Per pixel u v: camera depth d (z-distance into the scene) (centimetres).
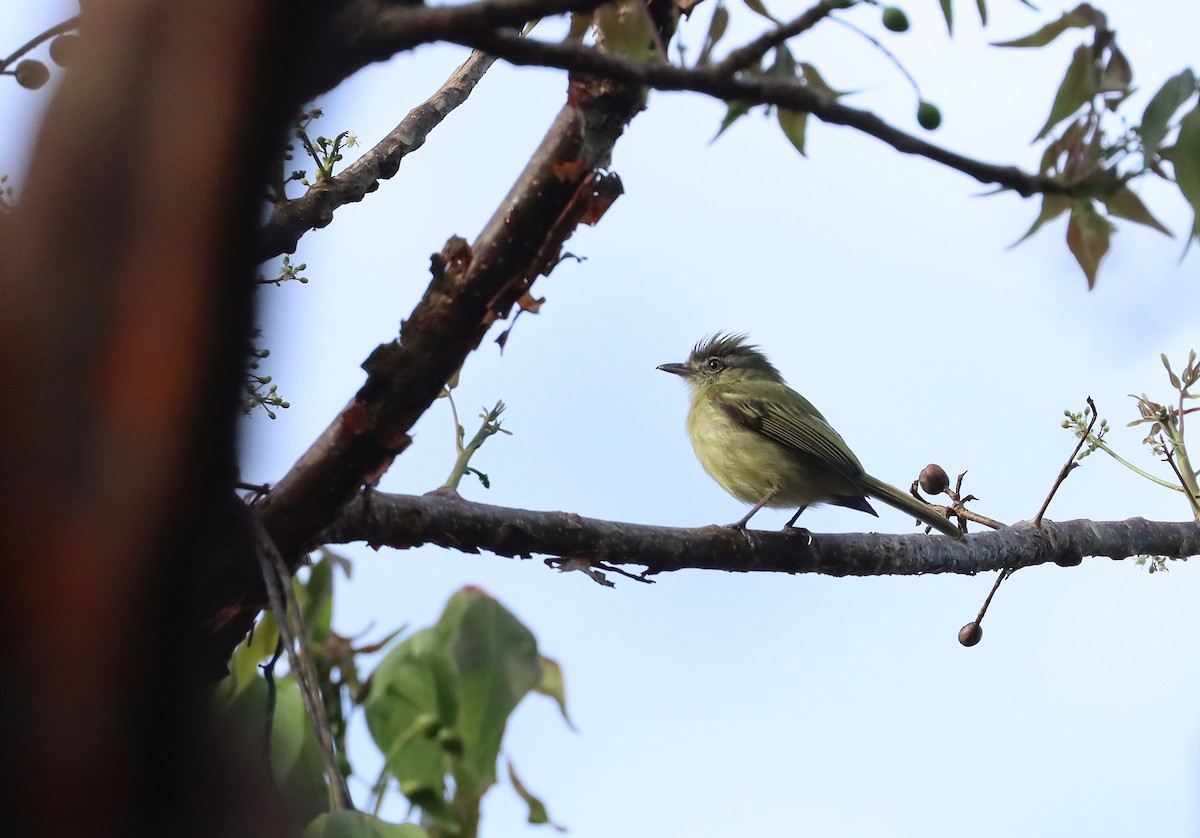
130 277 348
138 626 354
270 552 568
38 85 507
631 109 656
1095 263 650
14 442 339
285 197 771
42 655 342
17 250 343
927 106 617
